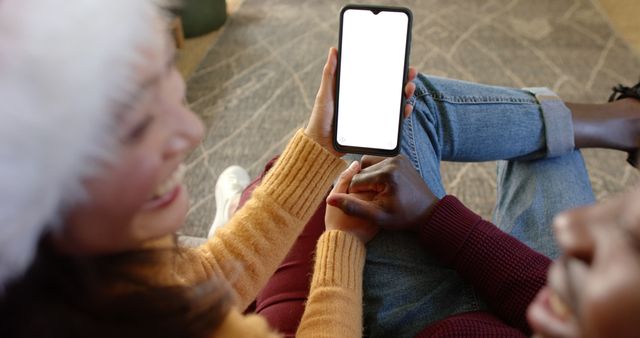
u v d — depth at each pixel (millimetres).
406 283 695
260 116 1583
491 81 1660
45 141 268
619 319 207
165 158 358
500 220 886
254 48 1882
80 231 333
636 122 897
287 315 688
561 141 845
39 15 273
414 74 664
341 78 658
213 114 1602
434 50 1807
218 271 604
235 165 1430
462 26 1927
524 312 600
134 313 348
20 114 260
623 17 1922
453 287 683
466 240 649
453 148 858
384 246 728
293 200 628
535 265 613
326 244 670
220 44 1918
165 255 449
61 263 344
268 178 656
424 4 2076
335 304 593
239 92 1680
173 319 363
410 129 798
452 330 553
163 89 347
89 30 281
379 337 667
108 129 300
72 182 295
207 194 1358
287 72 1747
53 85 266
